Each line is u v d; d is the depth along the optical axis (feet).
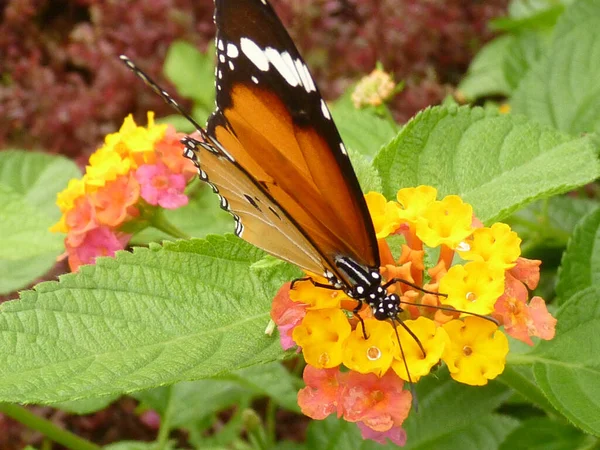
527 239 0.98
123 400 1.21
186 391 0.96
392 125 0.97
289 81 0.69
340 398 0.70
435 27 1.46
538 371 0.76
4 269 1.01
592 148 0.81
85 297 0.73
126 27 1.54
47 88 1.52
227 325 0.74
